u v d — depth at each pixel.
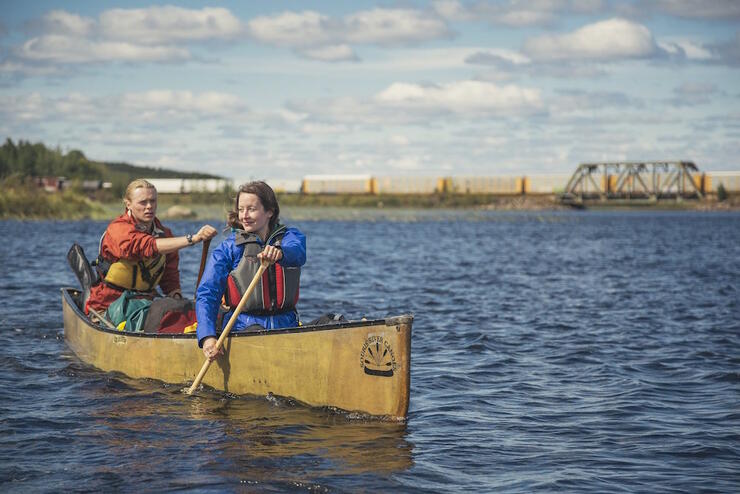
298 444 4.37
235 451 4.22
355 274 15.75
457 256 22.20
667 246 29.81
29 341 7.48
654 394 5.71
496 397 5.62
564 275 16.36
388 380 4.77
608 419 5.03
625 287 13.90
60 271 14.91
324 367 4.98
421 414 5.10
